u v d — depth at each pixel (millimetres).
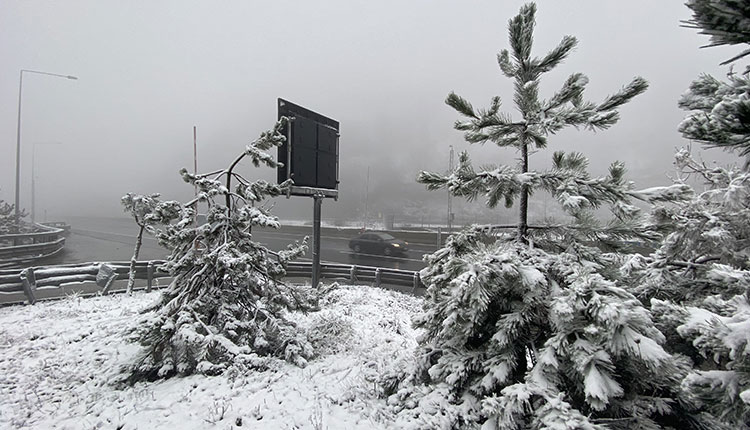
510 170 3562
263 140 6273
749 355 1819
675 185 2807
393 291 13219
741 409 1820
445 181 3727
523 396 2553
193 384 4855
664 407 2648
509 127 3582
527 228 3688
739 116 1211
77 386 5109
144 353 5453
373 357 6156
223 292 6176
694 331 2096
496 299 3293
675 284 3623
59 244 20625
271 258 7031
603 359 2473
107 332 7277
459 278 2828
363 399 4363
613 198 3010
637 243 3273
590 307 2613
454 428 3129
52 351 6410
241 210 6145
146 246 25500
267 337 6262
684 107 1543
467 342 3604
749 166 1519
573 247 3432
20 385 5156
